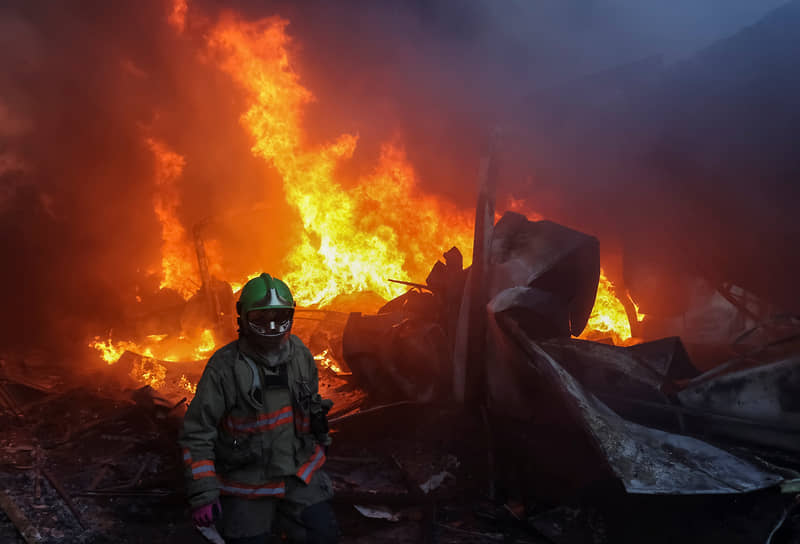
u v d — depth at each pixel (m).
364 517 3.88
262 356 2.42
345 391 6.75
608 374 4.31
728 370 3.98
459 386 4.97
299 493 2.46
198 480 2.26
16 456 4.88
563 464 3.85
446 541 3.53
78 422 5.82
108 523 3.80
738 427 3.76
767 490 3.11
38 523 3.74
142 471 4.61
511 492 4.05
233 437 2.39
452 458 4.46
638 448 3.29
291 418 2.47
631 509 3.40
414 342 5.30
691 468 3.18
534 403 4.25
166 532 3.71
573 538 3.42
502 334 4.33
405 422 5.11
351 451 4.81
